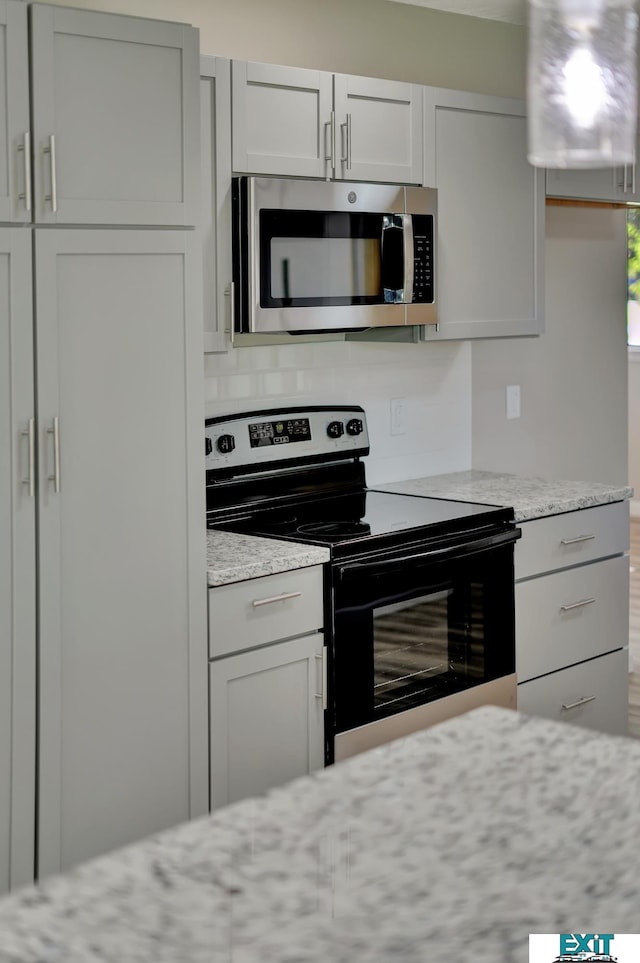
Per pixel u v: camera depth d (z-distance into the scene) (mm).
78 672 2459
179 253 2549
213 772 2701
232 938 920
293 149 3047
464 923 951
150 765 2594
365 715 2957
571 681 3625
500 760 1334
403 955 897
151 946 905
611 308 4746
